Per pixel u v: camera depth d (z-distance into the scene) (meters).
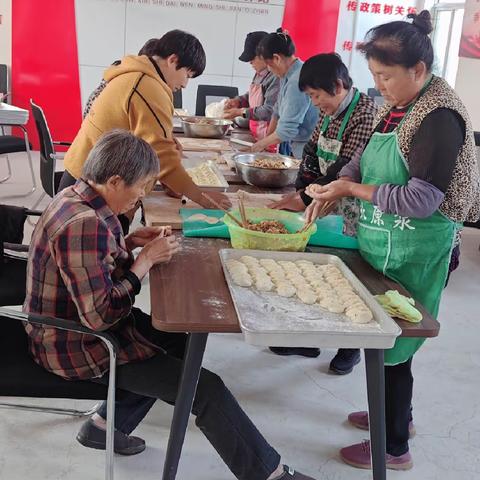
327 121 2.54
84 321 1.52
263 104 4.14
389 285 1.76
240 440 1.64
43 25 6.37
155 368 1.65
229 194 2.49
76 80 6.57
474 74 5.77
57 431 2.17
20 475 1.94
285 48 3.38
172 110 2.36
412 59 1.61
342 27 6.98
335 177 2.37
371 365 1.58
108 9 6.41
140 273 1.63
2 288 2.25
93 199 1.57
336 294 1.61
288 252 1.88
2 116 4.12
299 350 2.82
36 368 1.68
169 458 1.62
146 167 1.58
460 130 1.65
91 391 1.65
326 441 2.24
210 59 6.80
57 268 1.55
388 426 2.04
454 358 2.94
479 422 2.44
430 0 7.13
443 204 1.72
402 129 1.69
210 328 1.41
